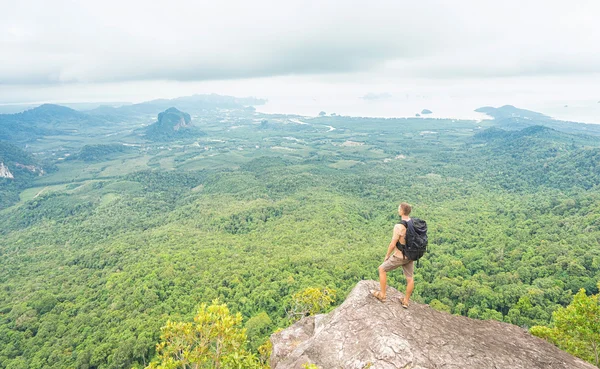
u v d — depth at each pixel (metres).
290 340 13.76
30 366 58.84
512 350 9.64
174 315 64.75
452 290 68.50
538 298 60.53
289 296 68.81
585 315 20.28
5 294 89.38
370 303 10.79
